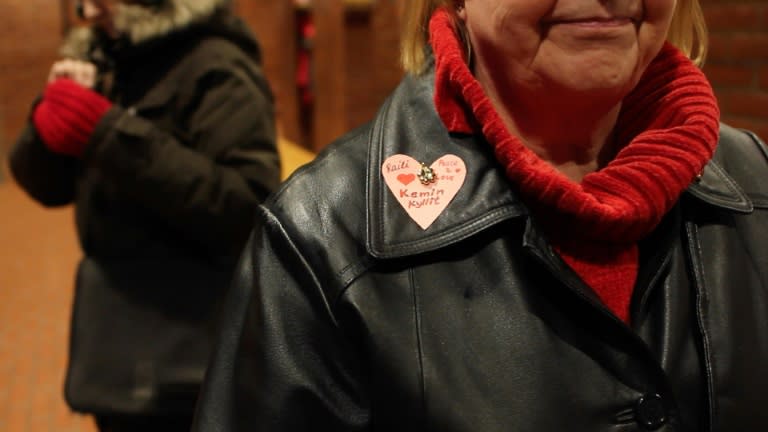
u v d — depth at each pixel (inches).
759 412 38.8
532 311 38.1
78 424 125.8
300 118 206.2
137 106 77.2
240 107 76.8
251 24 197.6
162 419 77.6
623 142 44.0
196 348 75.6
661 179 38.4
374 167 41.4
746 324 39.9
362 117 212.1
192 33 77.6
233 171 75.5
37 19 266.7
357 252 39.3
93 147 73.9
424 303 38.0
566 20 36.7
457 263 38.9
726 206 42.1
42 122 75.5
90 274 77.4
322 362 38.9
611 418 37.1
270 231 41.2
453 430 36.2
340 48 202.5
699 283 40.2
